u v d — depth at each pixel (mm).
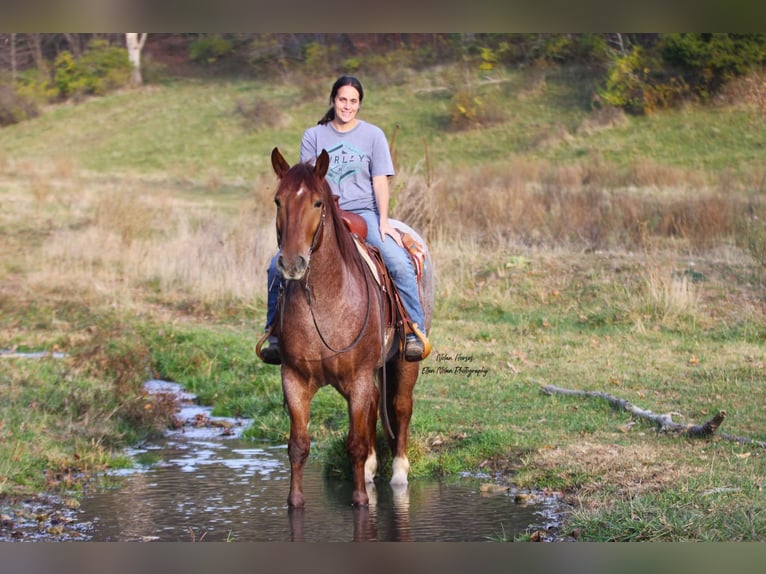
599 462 7176
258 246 15930
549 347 11297
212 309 14500
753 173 21531
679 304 12281
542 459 7422
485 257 15164
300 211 5727
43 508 6535
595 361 10625
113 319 13812
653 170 22000
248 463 8008
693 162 23719
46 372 10398
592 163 23688
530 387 9680
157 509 6594
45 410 8758
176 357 11883
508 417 8672
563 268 14383
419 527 6117
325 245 6035
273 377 10742
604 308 12742
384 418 6953
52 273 16531
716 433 7730
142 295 15484
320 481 7395
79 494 6973
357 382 6402
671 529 5656
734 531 5590
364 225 6863
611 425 8227
